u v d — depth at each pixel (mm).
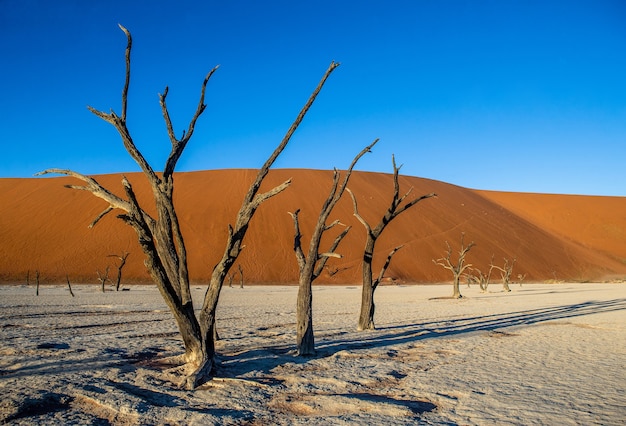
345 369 8492
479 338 12633
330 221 69375
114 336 12586
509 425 5438
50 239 60906
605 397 6680
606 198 105875
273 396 6715
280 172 84375
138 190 72688
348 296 34125
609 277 73750
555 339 12508
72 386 7016
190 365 7918
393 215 14352
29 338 12062
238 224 8086
